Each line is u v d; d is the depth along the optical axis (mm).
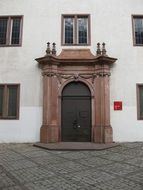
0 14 12336
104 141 10930
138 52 11914
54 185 5113
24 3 12344
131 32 12055
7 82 11781
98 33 12031
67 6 12281
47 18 12188
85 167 6699
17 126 11531
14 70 11859
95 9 12219
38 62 11680
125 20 12148
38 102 11602
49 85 11297
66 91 11836
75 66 11672
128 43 11969
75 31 12102
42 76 11734
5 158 8016
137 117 11500
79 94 11781
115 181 5363
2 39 12250
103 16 12164
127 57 11875
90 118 11648
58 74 11625
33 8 12289
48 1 12312
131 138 11398
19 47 12008
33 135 11445
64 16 12266
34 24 12156
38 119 11508
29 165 6984
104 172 6141
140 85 11703
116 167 6656
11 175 5930
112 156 8234
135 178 5582
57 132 11266
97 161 7457
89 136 11578
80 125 11656
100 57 11156
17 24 12367
